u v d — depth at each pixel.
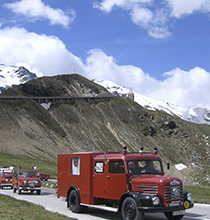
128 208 13.99
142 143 185.75
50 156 123.50
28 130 135.75
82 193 17.17
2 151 109.06
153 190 13.70
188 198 14.48
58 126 155.75
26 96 170.25
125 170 14.74
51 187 38.97
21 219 12.34
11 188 37.28
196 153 195.75
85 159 17.17
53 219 13.23
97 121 181.62
